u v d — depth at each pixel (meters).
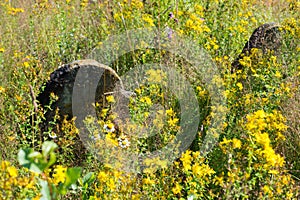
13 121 3.30
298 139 3.25
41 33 4.86
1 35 4.91
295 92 3.71
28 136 3.09
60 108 3.52
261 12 5.56
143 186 2.58
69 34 4.89
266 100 3.41
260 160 2.45
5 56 4.47
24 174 2.57
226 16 4.89
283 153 3.17
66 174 1.54
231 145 2.74
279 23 5.16
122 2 5.13
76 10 5.45
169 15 4.71
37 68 4.05
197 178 2.55
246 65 4.02
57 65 4.49
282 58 4.29
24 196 1.97
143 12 4.96
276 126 2.93
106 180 2.49
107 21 5.15
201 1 5.06
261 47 4.62
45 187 1.60
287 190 2.52
